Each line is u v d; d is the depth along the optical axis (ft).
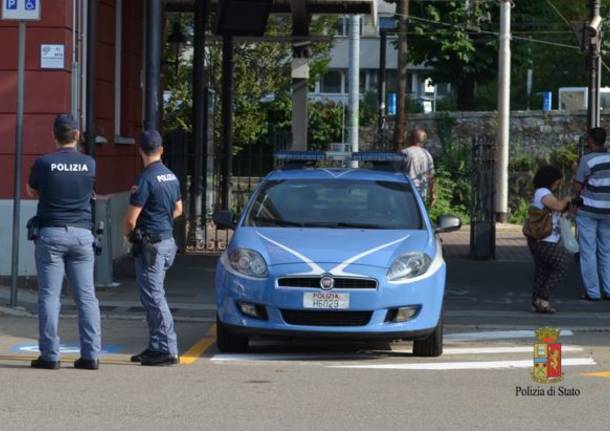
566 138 221.87
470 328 86.63
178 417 53.72
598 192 100.53
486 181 132.98
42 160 65.92
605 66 262.47
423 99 317.42
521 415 55.06
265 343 78.84
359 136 255.91
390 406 56.85
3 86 97.60
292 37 147.95
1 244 99.25
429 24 250.37
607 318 91.91
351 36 233.76
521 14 263.49
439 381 64.23
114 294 100.01
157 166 68.33
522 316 92.32
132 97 130.21
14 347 75.82
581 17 281.13
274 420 53.26
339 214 76.23
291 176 80.53
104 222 103.09
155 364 68.64
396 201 77.71
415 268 69.31
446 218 77.61
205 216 141.38
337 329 67.87
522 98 309.63
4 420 52.85
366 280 67.72
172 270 118.11
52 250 65.98
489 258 132.87
